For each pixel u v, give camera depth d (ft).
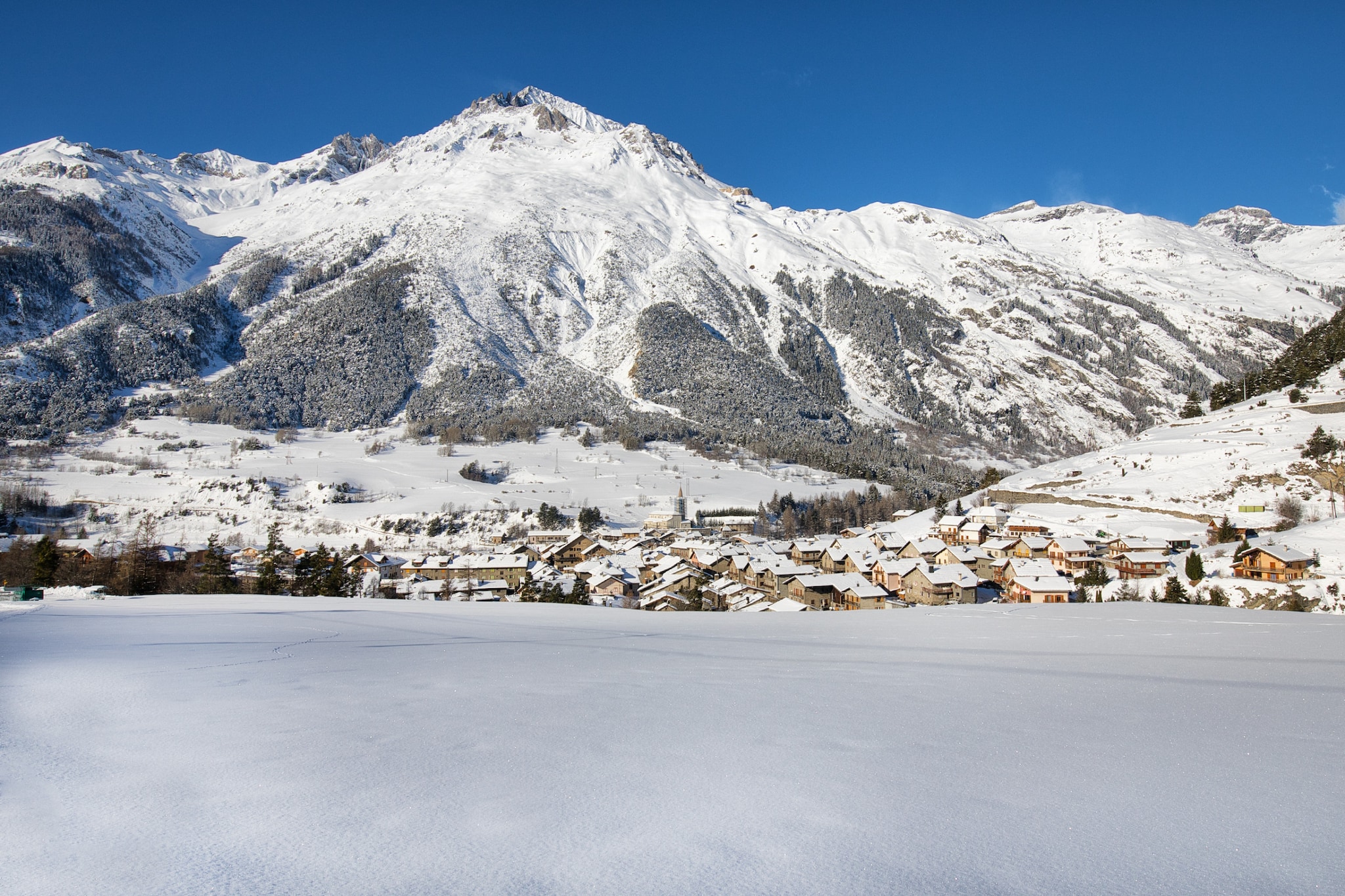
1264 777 20.70
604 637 67.82
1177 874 13.50
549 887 12.60
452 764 21.38
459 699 32.55
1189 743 24.94
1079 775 20.89
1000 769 21.31
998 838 15.65
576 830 15.90
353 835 15.52
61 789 18.85
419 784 19.39
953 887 12.75
